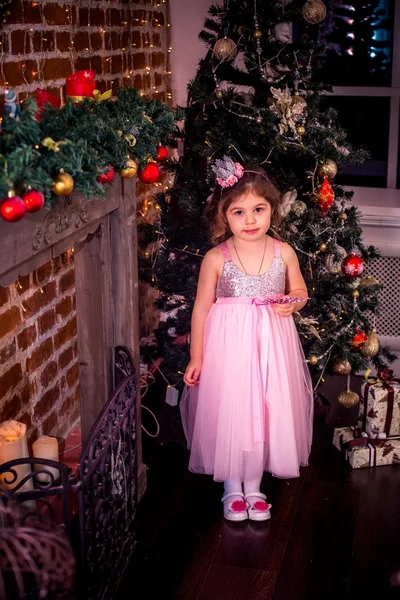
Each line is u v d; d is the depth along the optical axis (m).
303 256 3.07
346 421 3.46
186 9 3.89
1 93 2.23
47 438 2.62
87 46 2.91
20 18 2.32
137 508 2.76
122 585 2.35
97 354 2.52
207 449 2.76
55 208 1.85
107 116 1.98
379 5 3.94
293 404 2.75
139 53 3.55
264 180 2.58
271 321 2.67
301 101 2.75
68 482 1.94
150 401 3.57
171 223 3.11
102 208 2.24
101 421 2.10
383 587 2.34
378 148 4.17
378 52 4.02
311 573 2.41
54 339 2.86
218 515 2.73
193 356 2.75
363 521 2.69
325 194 2.86
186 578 2.39
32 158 1.54
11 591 1.84
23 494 1.94
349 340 3.10
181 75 4.02
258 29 2.80
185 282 3.08
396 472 3.04
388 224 3.72
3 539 1.52
